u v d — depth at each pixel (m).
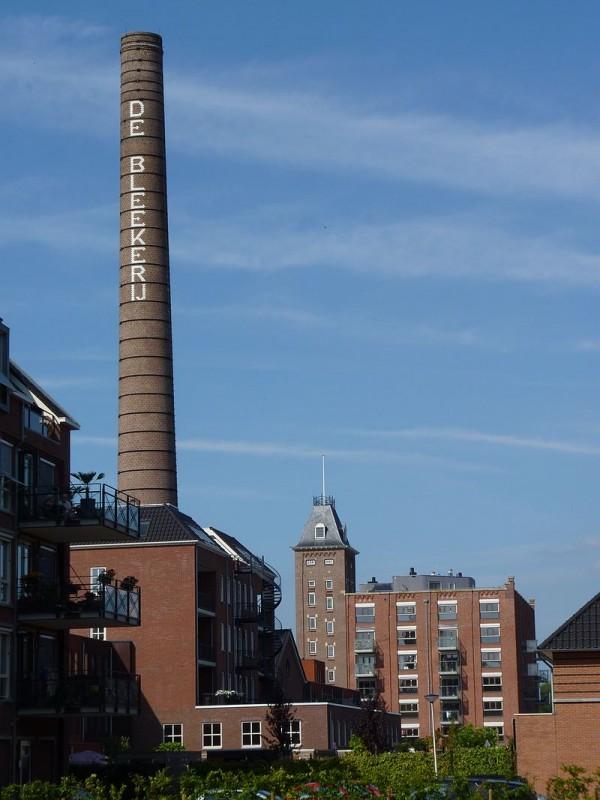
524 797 36.78
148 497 108.75
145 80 114.88
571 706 51.72
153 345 111.06
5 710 54.19
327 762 60.75
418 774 55.00
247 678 102.50
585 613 52.50
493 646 165.25
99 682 58.66
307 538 181.00
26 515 56.66
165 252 113.19
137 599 61.25
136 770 62.59
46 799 34.12
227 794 33.81
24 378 59.47
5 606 54.78
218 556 96.88
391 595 171.12
